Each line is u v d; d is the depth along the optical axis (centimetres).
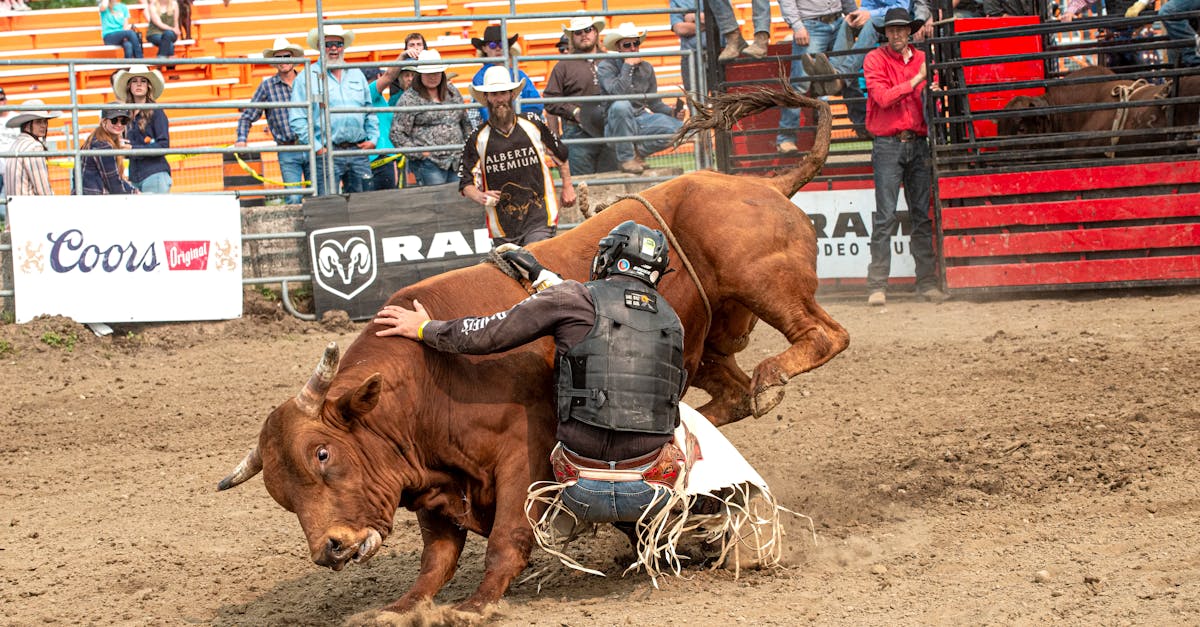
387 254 3116
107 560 1565
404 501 1299
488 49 3409
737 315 1548
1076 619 1100
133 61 3052
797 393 2253
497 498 1280
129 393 2514
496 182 2369
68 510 1819
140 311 2962
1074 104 3028
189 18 4859
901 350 2509
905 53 2973
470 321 1236
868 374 2344
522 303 1233
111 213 2950
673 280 1455
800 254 1492
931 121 2986
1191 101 2833
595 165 3416
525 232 2380
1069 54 2883
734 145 3322
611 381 1223
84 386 2575
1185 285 2928
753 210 1473
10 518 1789
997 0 3300
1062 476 1653
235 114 4644
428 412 1262
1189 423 1833
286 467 1168
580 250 1405
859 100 3027
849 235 3156
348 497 1177
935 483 1681
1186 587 1151
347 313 3103
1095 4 4031
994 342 2511
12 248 2883
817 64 3122
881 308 2994
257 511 1780
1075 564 1276
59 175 3962
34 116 3042
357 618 1220
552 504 1262
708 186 1485
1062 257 2938
